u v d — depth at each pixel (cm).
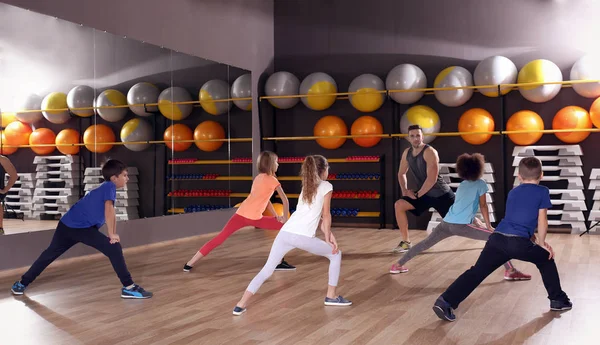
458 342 276
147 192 630
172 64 667
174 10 668
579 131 674
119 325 314
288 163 854
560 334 285
